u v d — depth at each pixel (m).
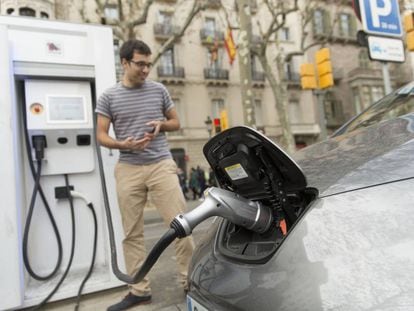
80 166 3.14
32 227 3.06
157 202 2.62
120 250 2.98
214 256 1.31
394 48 5.02
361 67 29.95
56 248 3.13
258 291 0.98
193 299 1.29
